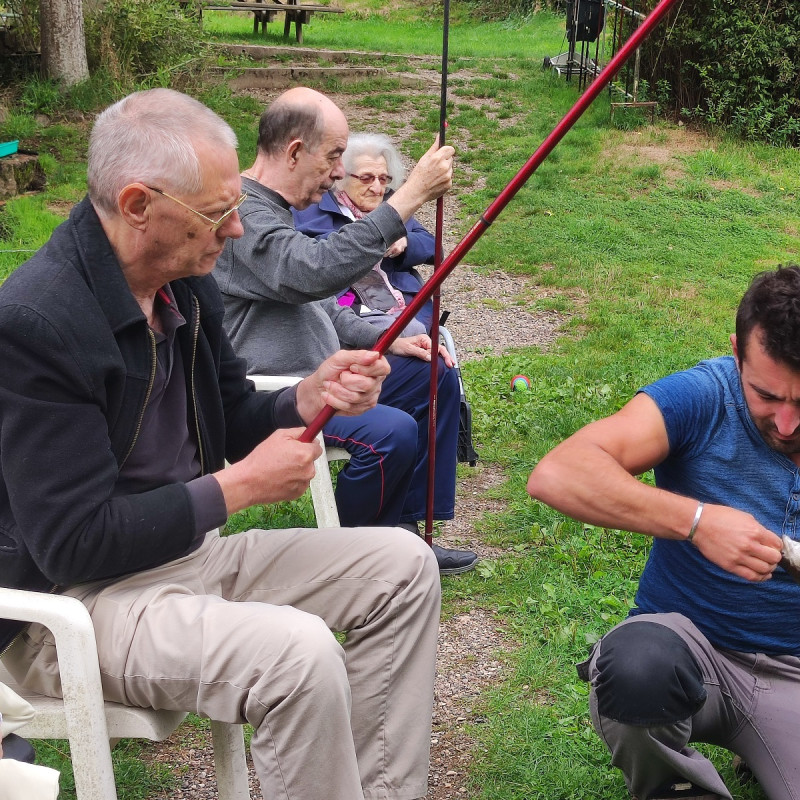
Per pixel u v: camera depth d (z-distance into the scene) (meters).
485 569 3.74
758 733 2.21
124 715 2.10
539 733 2.81
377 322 3.87
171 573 2.27
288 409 2.48
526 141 11.79
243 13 20.52
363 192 3.93
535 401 5.49
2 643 2.08
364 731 2.32
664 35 12.64
